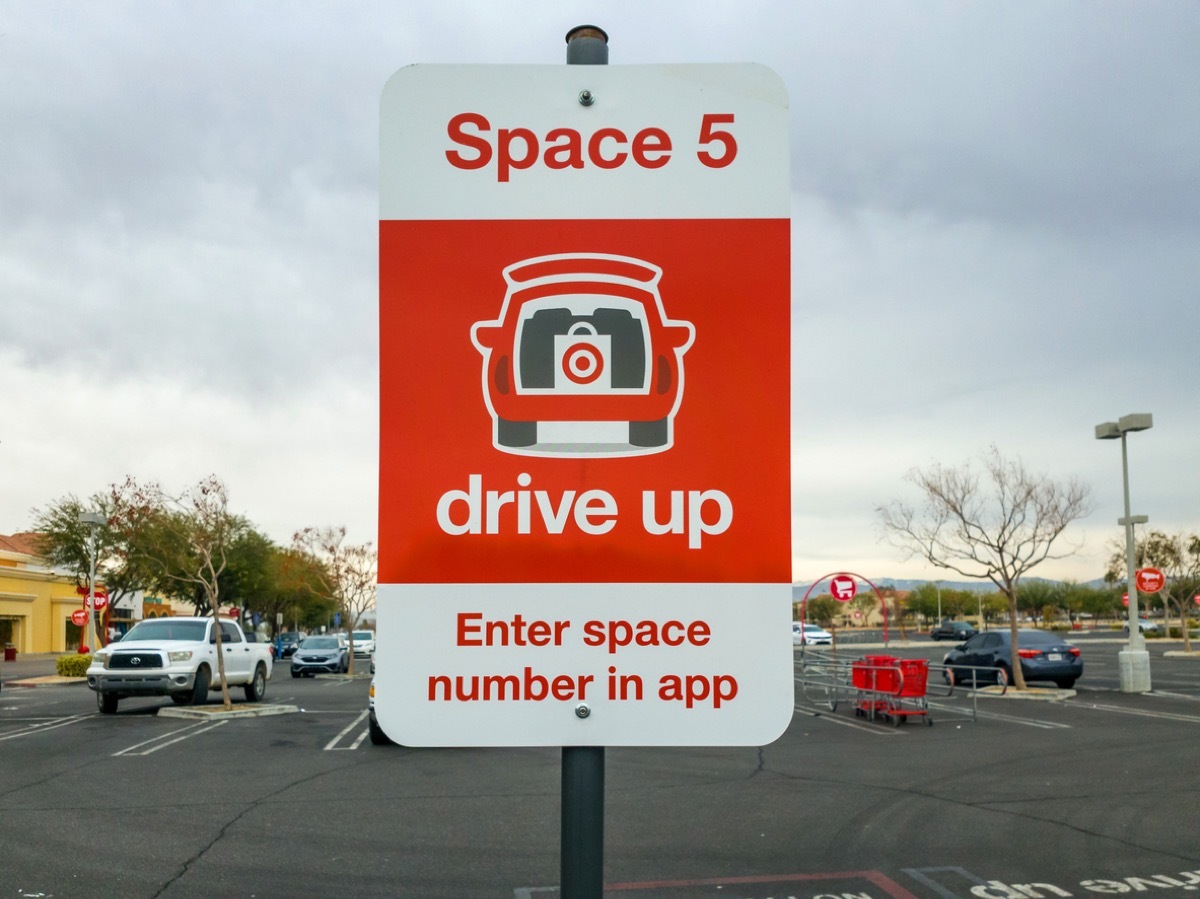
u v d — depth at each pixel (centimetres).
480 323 230
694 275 232
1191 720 1734
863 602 8150
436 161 233
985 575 2370
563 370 229
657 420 229
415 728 224
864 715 1922
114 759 1395
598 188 234
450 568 226
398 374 229
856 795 1079
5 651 4947
